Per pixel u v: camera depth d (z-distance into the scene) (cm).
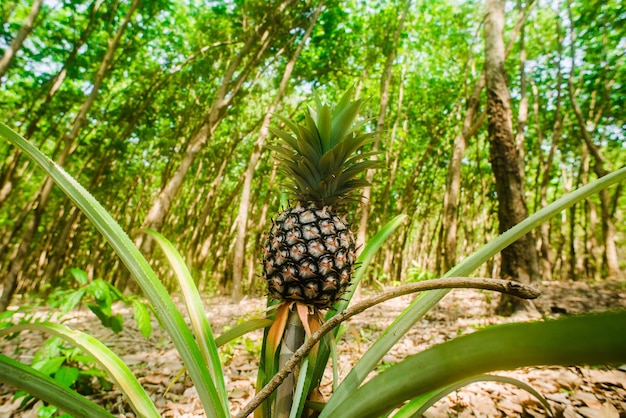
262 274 160
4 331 125
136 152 1714
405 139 1900
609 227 1294
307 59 1481
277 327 139
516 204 572
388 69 1189
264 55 1280
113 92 1470
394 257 2241
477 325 529
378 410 80
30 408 293
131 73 1353
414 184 2048
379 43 1340
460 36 1587
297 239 146
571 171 1783
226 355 441
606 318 56
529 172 2100
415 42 1675
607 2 1084
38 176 1727
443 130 1847
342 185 182
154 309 121
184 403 316
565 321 59
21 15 965
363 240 991
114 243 124
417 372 75
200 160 1711
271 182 1659
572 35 1147
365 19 1469
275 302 164
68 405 103
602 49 1200
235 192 1858
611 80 1252
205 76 1404
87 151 1349
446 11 1568
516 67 1557
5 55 519
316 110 200
